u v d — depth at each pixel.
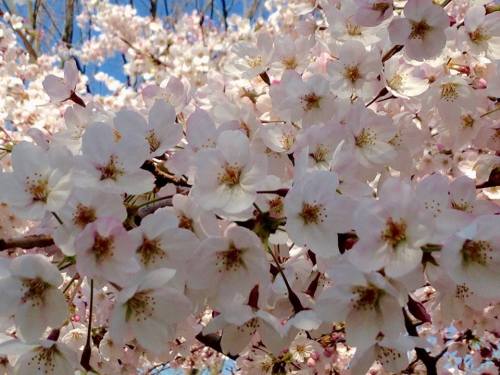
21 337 0.27
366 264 0.25
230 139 0.29
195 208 0.29
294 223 0.28
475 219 0.25
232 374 0.84
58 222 0.27
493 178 0.39
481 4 0.45
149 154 0.31
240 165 0.29
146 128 0.33
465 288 0.30
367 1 0.36
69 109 0.41
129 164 0.29
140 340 0.28
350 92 0.39
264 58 0.46
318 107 0.39
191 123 0.33
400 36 0.36
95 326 0.46
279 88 0.40
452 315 0.32
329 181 0.27
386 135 0.38
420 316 0.31
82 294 0.45
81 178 0.27
